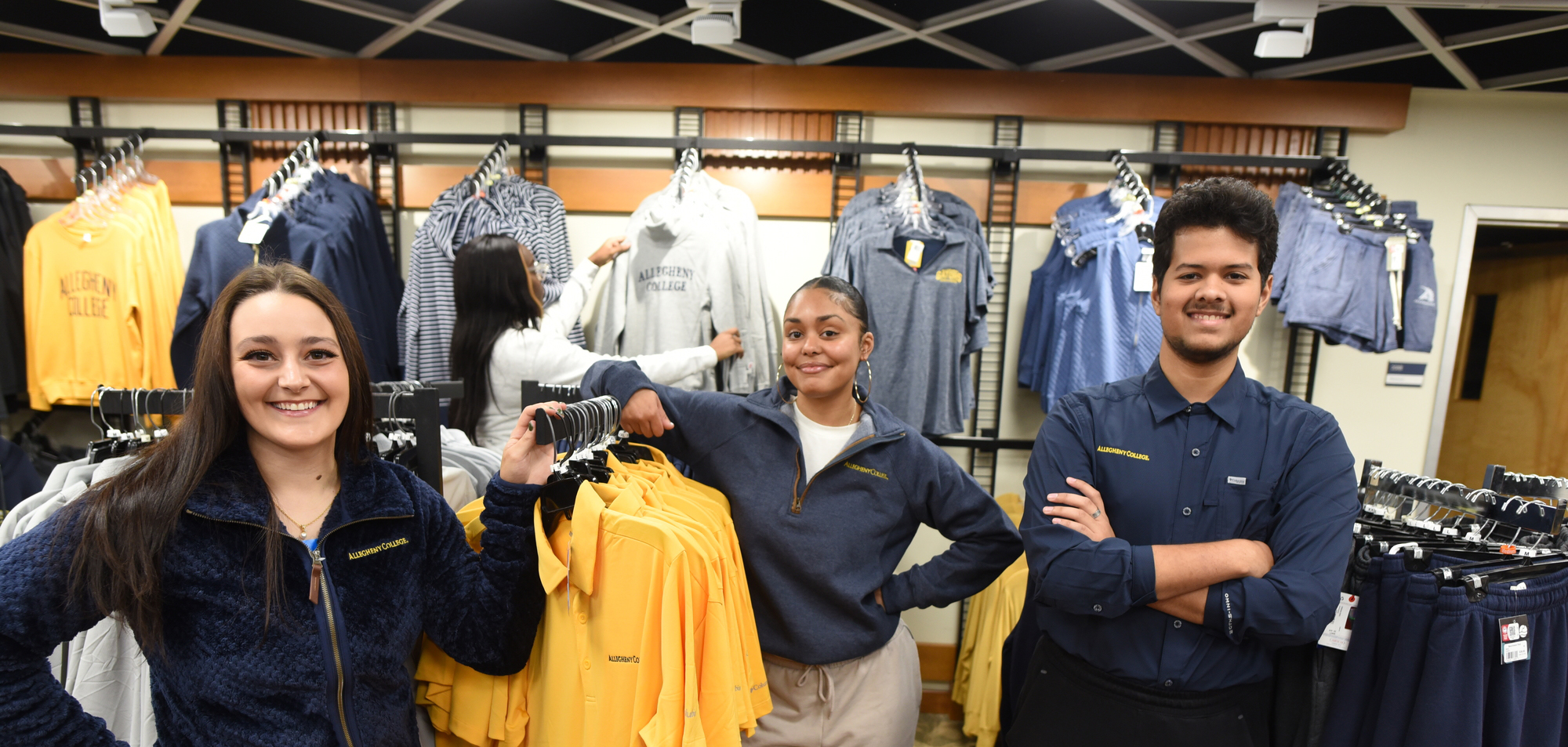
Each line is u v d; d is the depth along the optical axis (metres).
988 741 2.34
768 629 1.48
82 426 2.62
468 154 2.61
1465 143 2.59
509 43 2.43
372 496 1.00
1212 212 1.11
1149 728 1.18
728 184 2.60
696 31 1.99
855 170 2.58
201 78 2.49
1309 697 1.34
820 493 1.45
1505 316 3.31
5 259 2.38
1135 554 1.12
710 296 2.31
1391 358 2.69
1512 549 1.32
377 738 0.98
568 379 1.80
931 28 2.25
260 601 0.90
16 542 0.83
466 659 1.08
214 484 0.90
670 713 1.06
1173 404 1.23
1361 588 1.30
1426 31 2.12
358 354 1.00
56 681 0.87
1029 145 2.63
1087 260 2.27
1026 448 2.69
